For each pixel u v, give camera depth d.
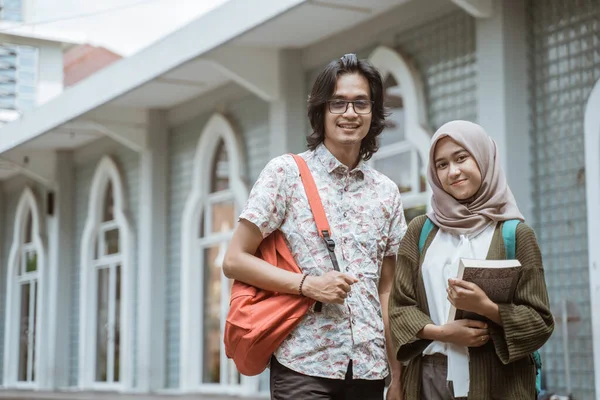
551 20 7.07
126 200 13.20
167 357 12.06
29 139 12.96
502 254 3.01
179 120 12.09
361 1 8.24
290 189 3.19
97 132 13.39
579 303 6.72
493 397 2.98
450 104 7.91
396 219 3.35
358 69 3.24
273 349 3.11
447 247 3.12
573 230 6.80
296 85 9.71
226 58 9.51
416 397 3.14
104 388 13.45
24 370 15.95
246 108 10.84
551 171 7.01
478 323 2.97
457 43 7.84
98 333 13.88
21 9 16.69
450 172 3.08
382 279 3.44
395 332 3.10
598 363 6.39
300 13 8.56
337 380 3.08
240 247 3.14
